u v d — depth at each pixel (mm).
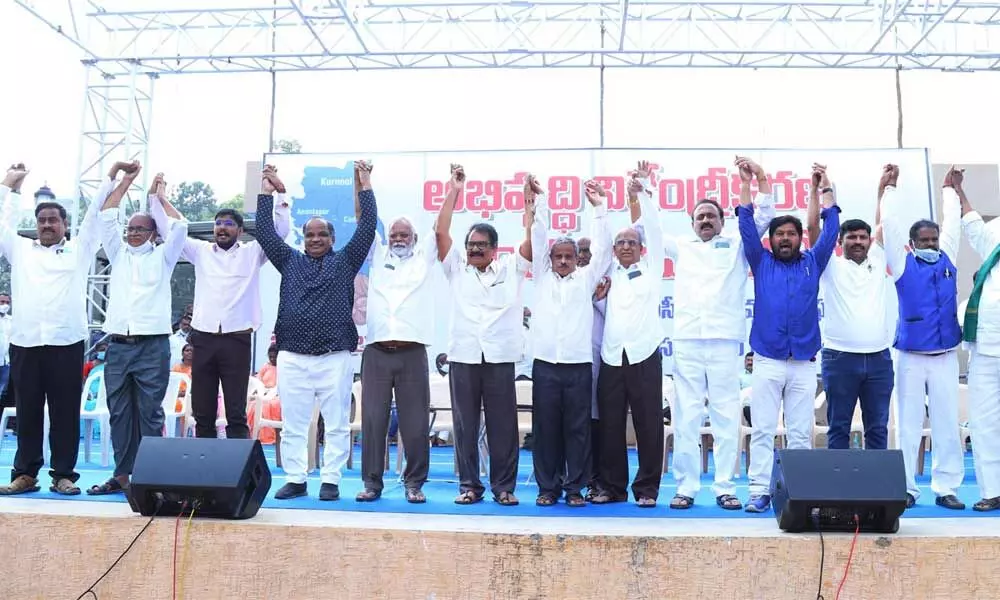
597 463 4855
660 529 3574
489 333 4551
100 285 10016
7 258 4730
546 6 8664
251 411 7828
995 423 4418
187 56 8969
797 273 4379
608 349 4574
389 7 8727
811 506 3400
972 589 3379
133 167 4910
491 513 4078
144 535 3588
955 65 9047
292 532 3529
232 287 4715
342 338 4574
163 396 4719
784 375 4332
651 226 4633
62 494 4434
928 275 4602
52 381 4527
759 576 3385
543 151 9250
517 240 9195
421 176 9328
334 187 9336
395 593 3475
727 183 9102
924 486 5645
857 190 9008
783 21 8805
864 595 3373
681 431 4426
